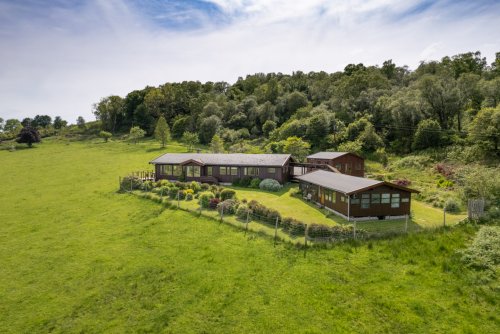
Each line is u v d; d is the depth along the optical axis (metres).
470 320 14.07
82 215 34.06
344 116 83.00
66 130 121.81
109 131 118.31
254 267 19.69
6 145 93.25
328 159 52.81
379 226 26.70
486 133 50.44
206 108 108.81
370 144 69.12
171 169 52.06
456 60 96.19
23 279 20.25
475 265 18.02
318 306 15.66
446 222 27.53
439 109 69.19
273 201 37.78
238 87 158.50
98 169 62.56
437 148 60.88
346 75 119.75
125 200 39.00
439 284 16.69
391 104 73.62
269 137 88.88
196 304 16.52
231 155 53.38
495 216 24.80
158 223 29.36
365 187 28.23
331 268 18.83
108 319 15.80
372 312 15.02
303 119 83.25
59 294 18.31
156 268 20.56
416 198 38.38
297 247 21.62
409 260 19.16
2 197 43.19
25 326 15.50
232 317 15.34
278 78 161.62
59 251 24.39
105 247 24.66
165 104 130.12
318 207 34.88
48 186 49.59
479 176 32.00
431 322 14.10
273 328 14.39
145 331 14.76
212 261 20.94
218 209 31.20
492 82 63.06
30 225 31.39
